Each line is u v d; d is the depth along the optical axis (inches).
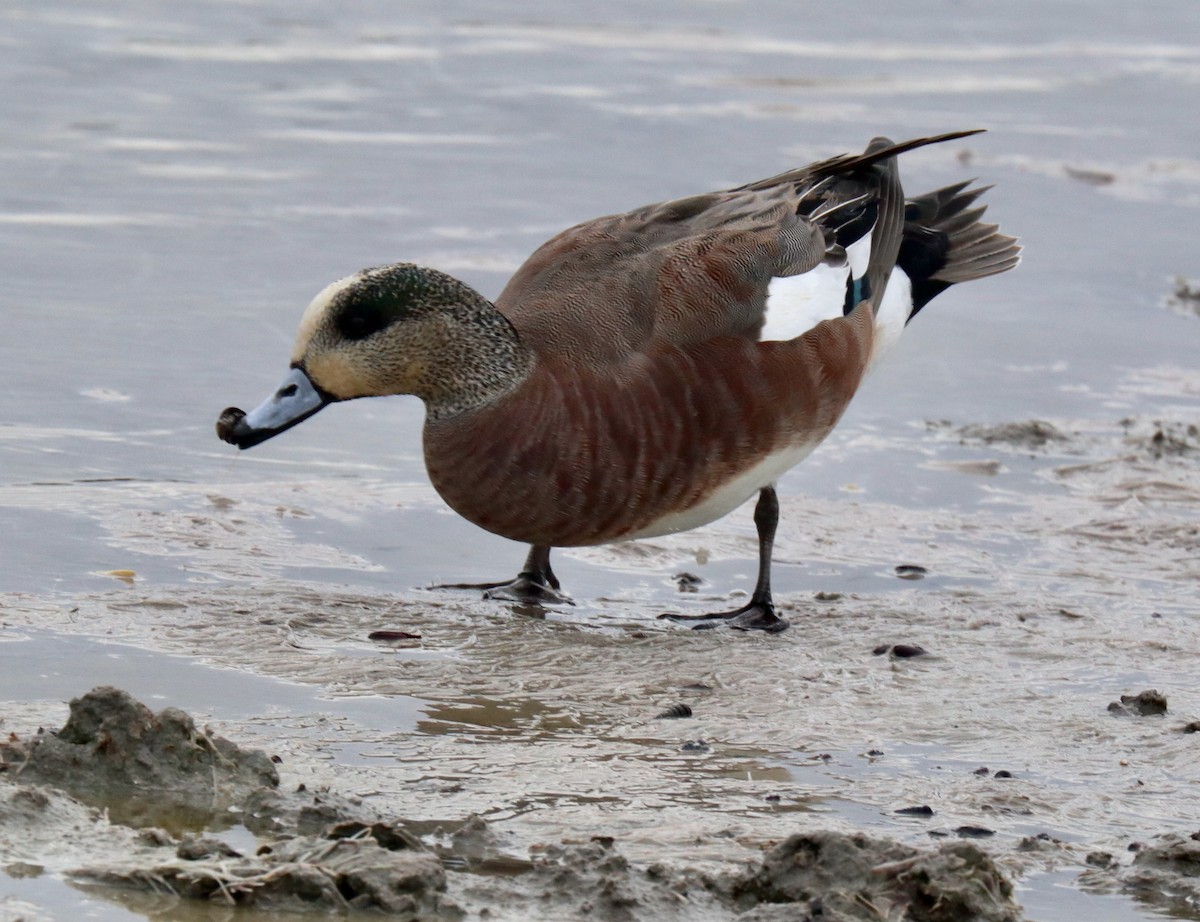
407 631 409.4
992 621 430.3
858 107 1013.2
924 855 274.1
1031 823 311.0
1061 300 737.0
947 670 395.2
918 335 690.2
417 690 369.7
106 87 967.0
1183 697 379.2
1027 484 543.8
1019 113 1024.9
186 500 487.2
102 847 280.1
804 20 1243.2
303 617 411.8
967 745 349.1
